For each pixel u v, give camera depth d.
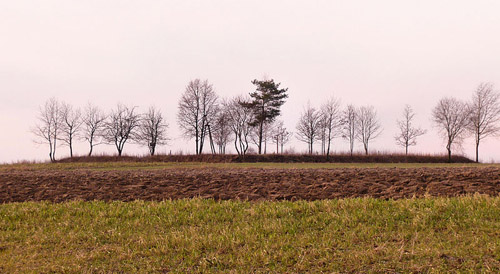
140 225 9.38
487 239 7.14
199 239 8.02
